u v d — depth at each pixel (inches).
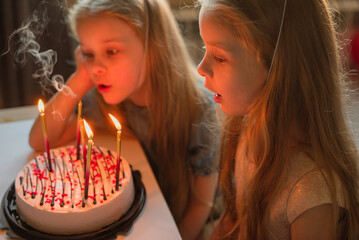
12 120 56.9
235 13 28.6
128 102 49.2
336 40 31.4
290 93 30.7
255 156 34.2
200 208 49.7
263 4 28.6
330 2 33.2
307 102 30.9
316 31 29.6
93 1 40.6
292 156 32.4
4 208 33.3
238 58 30.0
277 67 29.6
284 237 34.1
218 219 52.0
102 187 33.3
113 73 41.0
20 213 32.4
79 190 33.0
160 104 47.3
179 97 47.4
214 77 31.6
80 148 39.9
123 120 48.8
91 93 50.1
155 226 32.6
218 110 42.4
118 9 39.7
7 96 75.4
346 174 32.3
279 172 32.4
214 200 47.4
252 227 35.4
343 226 33.0
